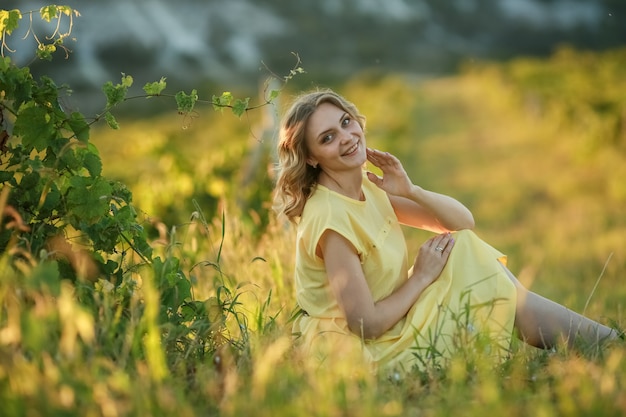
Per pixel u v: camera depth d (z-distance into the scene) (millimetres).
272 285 5062
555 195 18109
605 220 14445
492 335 3709
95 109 56094
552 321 3893
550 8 168875
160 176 12383
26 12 3924
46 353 2689
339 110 3932
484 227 15188
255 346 3389
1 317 2994
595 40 166875
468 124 39031
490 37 165000
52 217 3717
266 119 9938
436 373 3311
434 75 125000
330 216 3793
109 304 3303
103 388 2596
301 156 3928
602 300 7172
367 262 3861
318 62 134375
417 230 12633
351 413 2697
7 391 2549
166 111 52844
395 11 156375
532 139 29250
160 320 3510
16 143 3947
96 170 3844
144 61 104938
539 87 43125
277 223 5812
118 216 3859
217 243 5621
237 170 10766
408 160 26719
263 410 2619
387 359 3646
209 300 3811
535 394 3018
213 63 114938
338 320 3840
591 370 3184
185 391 2975
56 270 3010
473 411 2695
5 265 3096
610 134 21375
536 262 10836
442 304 3793
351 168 3904
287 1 151250
